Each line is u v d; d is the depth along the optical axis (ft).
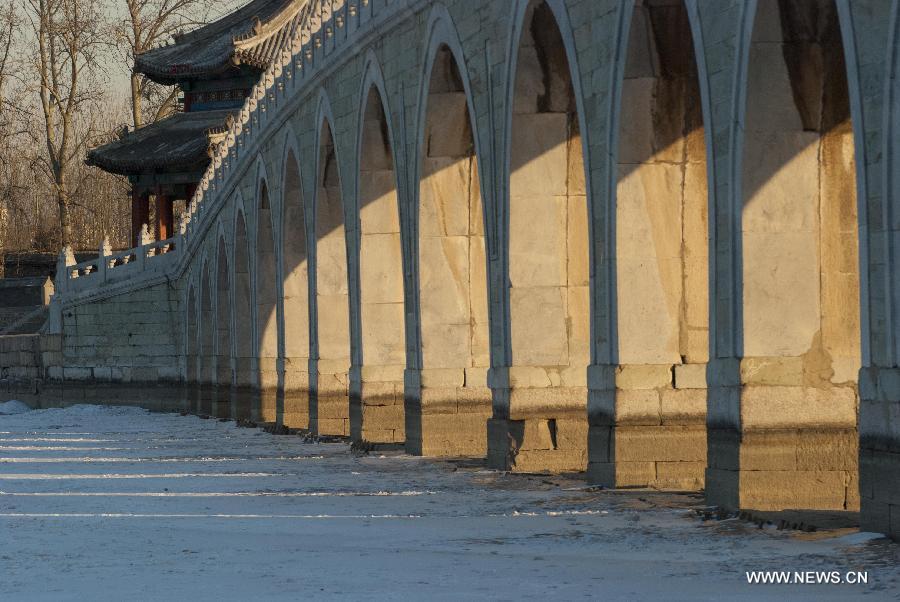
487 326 118.42
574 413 99.04
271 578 52.70
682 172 82.99
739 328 70.18
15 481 103.35
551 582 50.42
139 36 393.50
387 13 122.93
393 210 135.85
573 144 98.22
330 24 143.54
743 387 69.72
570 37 88.12
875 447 59.21
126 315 262.06
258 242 191.52
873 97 58.65
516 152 97.96
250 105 193.06
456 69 114.93
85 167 476.95
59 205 392.68
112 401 262.47
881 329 58.85
